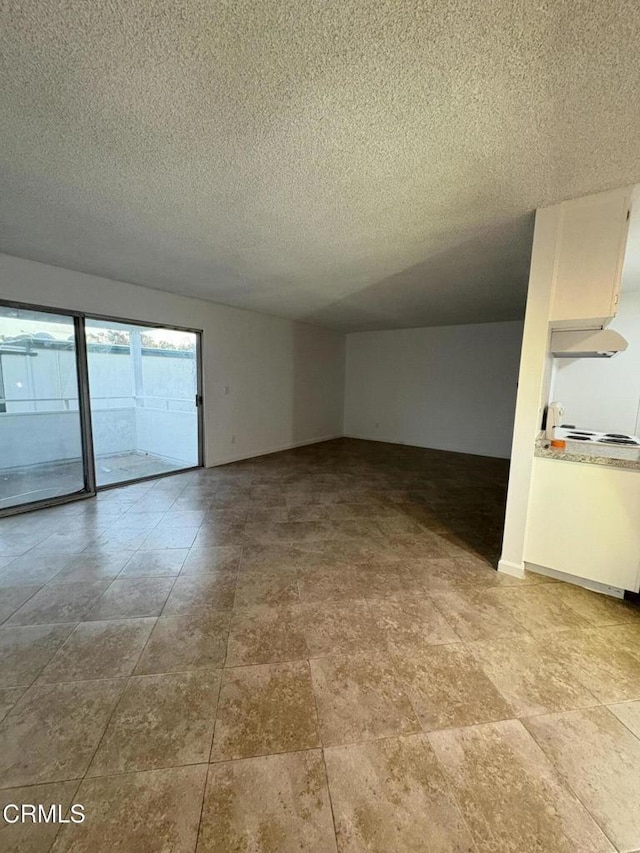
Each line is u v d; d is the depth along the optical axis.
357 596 2.16
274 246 2.79
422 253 2.91
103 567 2.47
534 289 2.16
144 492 4.11
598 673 1.61
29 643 1.75
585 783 1.16
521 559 2.37
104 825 1.03
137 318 4.08
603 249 1.98
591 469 2.16
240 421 5.61
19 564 2.51
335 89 1.24
